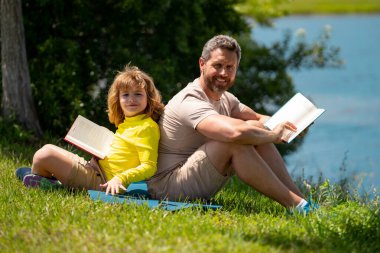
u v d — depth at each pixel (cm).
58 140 1027
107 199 638
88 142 671
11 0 1000
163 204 631
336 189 730
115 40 1130
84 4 1113
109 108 685
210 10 1245
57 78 1082
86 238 541
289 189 651
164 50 1159
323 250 541
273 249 530
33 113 1036
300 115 644
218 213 629
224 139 617
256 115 718
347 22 4469
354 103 2330
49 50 1082
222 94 701
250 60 1334
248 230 577
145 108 669
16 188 691
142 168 647
